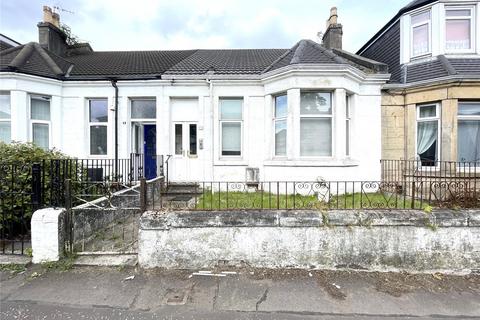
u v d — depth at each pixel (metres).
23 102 8.41
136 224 5.64
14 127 8.33
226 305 3.17
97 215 4.99
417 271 3.93
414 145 8.41
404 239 3.95
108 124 9.44
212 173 9.23
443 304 3.24
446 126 7.71
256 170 8.83
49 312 3.01
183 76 9.12
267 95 8.83
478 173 7.76
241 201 5.74
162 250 3.97
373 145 8.52
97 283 3.55
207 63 10.38
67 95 9.38
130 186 6.92
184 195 8.15
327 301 3.26
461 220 3.92
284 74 8.03
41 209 4.14
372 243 3.95
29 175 4.61
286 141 8.27
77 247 4.34
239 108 9.51
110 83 9.35
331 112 8.08
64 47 11.73
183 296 3.32
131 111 9.73
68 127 9.38
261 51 12.36
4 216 4.37
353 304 3.21
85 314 2.99
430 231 3.94
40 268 3.84
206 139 9.30
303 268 3.97
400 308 3.15
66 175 4.54
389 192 7.27
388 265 3.95
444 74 7.76
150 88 9.37
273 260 3.99
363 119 8.55
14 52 9.58
